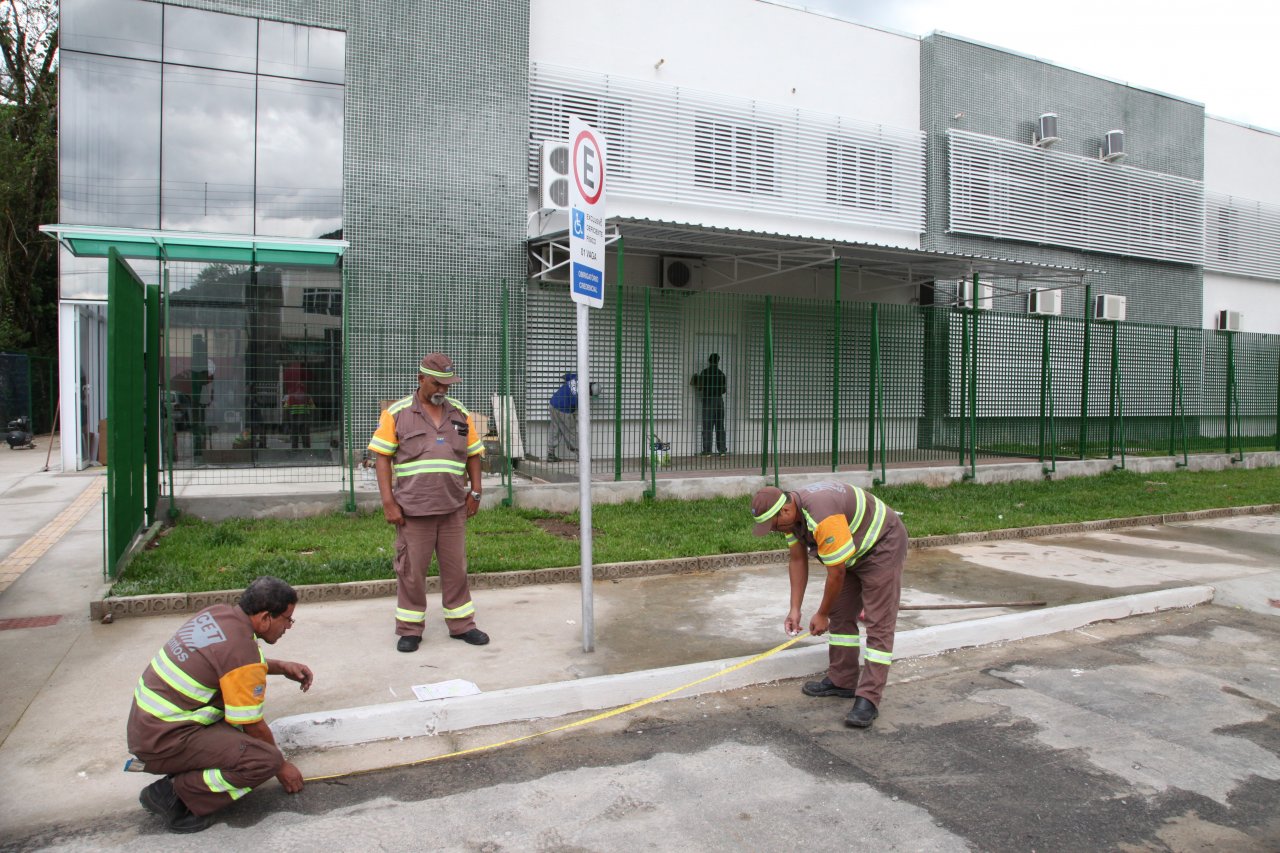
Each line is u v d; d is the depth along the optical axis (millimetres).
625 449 11359
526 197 12930
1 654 5219
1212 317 22062
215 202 11656
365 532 8336
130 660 5137
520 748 4223
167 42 11461
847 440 12547
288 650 5379
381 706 4340
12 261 22500
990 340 13789
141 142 11438
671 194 14383
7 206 21578
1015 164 18047
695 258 14641
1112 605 6762
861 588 4852
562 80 13500
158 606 6016
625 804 3646
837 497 4535
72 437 13109
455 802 3645
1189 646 6105
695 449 11461
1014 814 3596
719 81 14969
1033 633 6305
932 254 12914
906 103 16953
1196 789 3852
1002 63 17969
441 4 12422
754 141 15086
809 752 4203
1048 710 4805
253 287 9195
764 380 11406
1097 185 19344
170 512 8656
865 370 12633
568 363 10906
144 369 8094
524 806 3617
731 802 3676
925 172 17094
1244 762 4145
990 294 17812
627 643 5637
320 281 9430
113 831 3363
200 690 3326
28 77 23531
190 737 3309
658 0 14383
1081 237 19078
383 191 12117
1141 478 14352
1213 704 4938
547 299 10750
